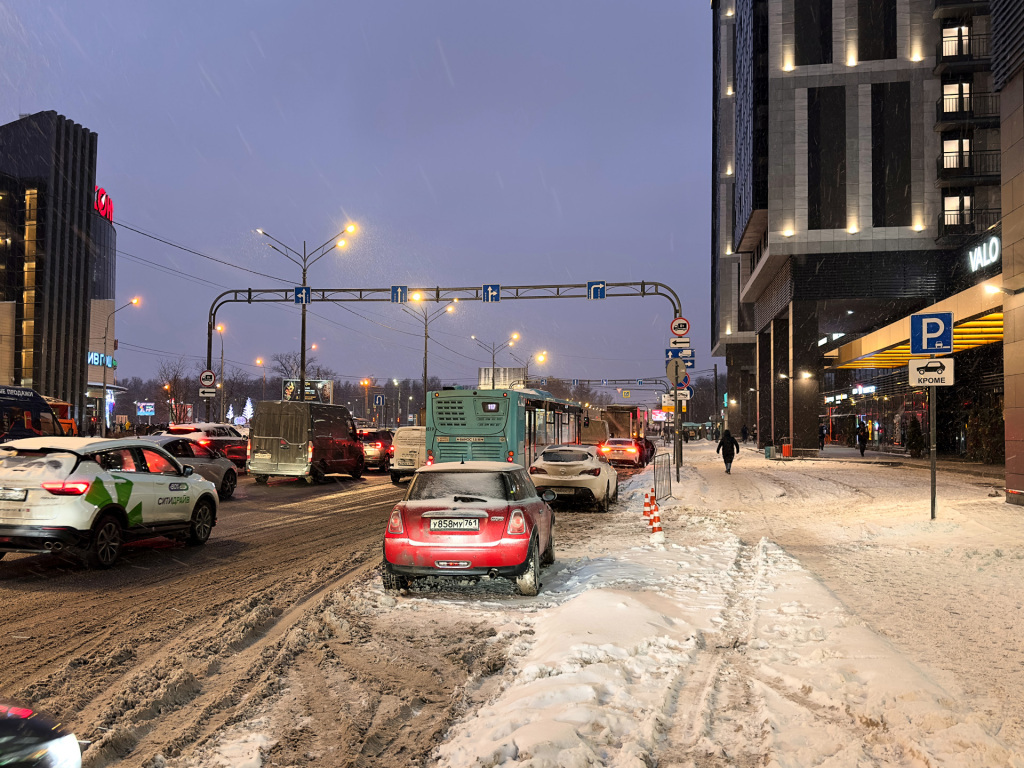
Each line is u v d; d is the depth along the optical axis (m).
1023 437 14.90
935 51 42.44
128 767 3.93
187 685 5.20
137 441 10.55
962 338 30.59
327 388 54.34
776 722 4.36
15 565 9.73
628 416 46.75
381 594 8.12
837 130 43.22
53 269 60.38
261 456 22.69
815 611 6.97
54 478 9.00
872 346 37.19
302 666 5.69
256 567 9.73
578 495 16.53
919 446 40.34
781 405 50.81
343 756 4.10
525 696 4.73
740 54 55.59
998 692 4.88
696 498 19.53
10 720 2.43
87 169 65.94
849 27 43.25
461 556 7.91
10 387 19.08
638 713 4.48
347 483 24.00
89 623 6.80
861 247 42.88
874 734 4.14
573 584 8.73
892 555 10.58
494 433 19.53
